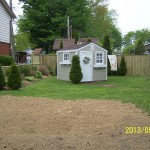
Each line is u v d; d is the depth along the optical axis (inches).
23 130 252.2
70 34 1795.0
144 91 526.3
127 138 222.2
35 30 1827.0
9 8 944.3
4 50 932.0
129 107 348.2
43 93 497.4
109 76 948.6
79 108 341.4
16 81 549.3
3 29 922.7
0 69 545.3
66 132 243.9
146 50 1774.1
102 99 422.0
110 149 197.2
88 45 770.8
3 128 258.7
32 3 1843.0
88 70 771.4
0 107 354.9
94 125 262.8
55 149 197.0
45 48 1884.8
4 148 199.8
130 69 1018.1
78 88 585.3
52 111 326.0
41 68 968.3
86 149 197.2
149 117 292.7
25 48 1717.5
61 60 821.2
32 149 197.2
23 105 367.9
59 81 759.7
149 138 222.5
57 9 1814.7
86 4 1963.6
